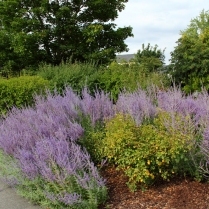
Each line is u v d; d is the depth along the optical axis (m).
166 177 3.75
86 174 3.46
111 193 3.72
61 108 5.16
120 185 3.92
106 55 17.44
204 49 16.06
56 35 18.20
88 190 3.31
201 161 3.76
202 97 4.82
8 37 18.09
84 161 3.95
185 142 3.55
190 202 3.36
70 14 17.95
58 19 17.67
